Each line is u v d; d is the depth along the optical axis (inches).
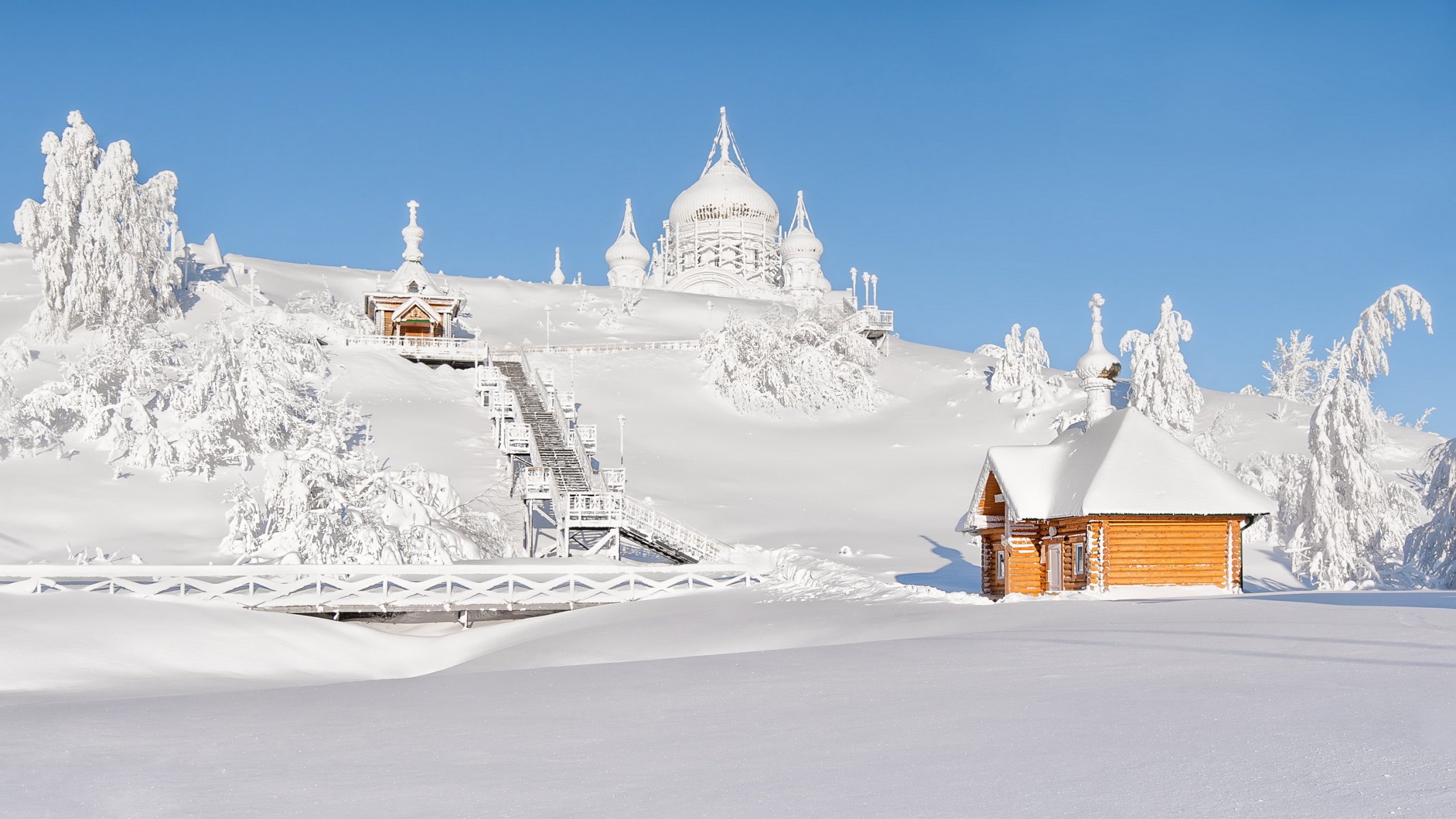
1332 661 586.9
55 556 1927.9
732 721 542.6
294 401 2684.5
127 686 1081.4
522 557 2204.7
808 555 2049.7
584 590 1720.0
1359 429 1939.0
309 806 390.3
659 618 1434.5
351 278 5039.4
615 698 662.5
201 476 2380.7
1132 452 1391.5
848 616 1273.4
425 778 431.8
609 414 3435.0
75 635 1239.5
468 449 2787.9
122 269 3223.4
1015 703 533.3
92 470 2333.9
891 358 4288.9
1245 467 2591.0
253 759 487.5
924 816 337.7
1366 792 332.2
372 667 1370.6
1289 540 2377.0
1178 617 886.4
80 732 576.4
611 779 417.7
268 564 1605.6
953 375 4023.1
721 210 6043.3
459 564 1862.7
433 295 3698.3
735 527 2546.8
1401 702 462.3
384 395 3132.4
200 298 3730.3
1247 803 329.7
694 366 3929.6
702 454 3208.7
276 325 3218.5
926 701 561.6
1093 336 1990.7
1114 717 478.0
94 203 3201.3
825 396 3700.8
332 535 1920.5
